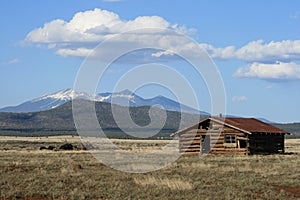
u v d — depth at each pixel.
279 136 70.50
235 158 56.66
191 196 27.97
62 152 67.12
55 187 31.08
